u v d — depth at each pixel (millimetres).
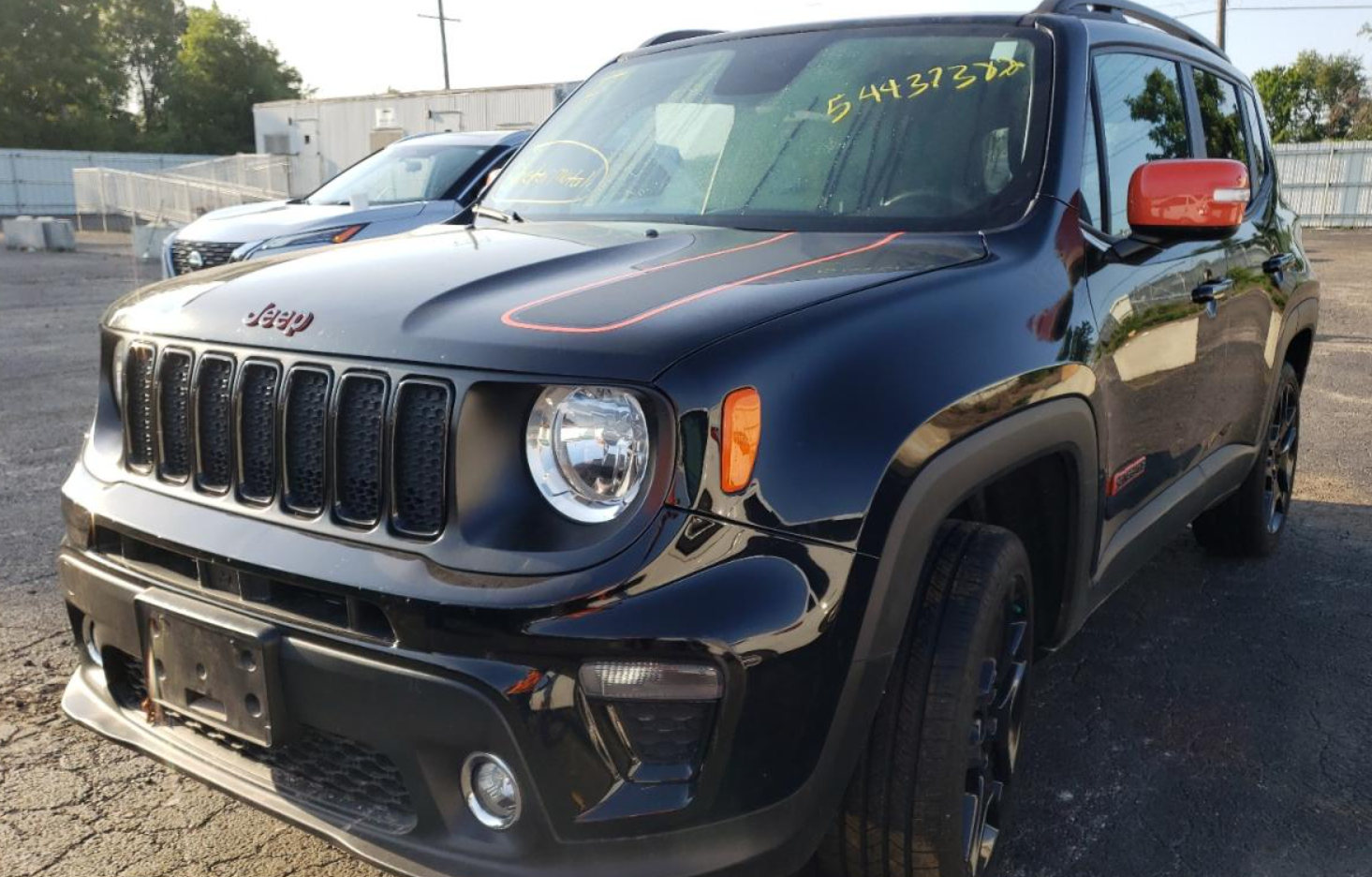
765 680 1700
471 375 1758
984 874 2328
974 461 2031
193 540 1972
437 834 1812
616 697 1661
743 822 1741
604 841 1711
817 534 1764
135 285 16109
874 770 2023
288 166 31219
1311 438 6598
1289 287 3951
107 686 2262
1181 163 2529
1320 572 4332
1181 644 3674
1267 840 2590
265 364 1988
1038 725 3129
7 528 4723
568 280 2088
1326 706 3244
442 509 1771
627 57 3641
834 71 3033
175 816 2646
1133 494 2836
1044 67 2791
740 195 2814
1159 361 2848
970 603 2051
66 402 7520
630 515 1682
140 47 67125
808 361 1820
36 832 2555
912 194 2646
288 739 1902
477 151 8703
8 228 23203
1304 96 46844
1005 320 2199
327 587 1795
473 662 1681
